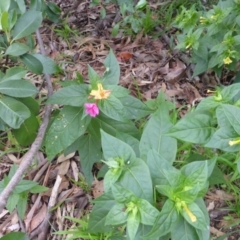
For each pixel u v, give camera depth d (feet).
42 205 1.74
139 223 1.11
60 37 2.58
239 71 2.01
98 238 1.47
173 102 2.02
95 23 2.69
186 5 2.56
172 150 1.25
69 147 1.64
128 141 1.42
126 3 2.35
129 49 2.49
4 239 1.43
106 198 1.24
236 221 1.58
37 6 1.94
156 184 1.15
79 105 1.44
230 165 1.59
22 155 1.94
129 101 1.53
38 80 2.25
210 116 1.25
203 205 1.11
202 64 1.99
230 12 1.92
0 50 1.57
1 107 1.43
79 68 2.39
